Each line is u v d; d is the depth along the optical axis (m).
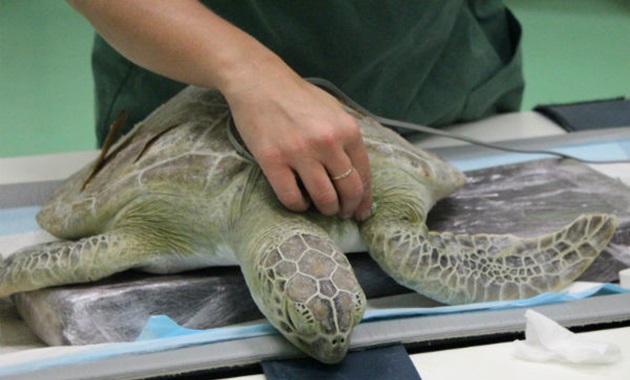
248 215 1.10
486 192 1.45
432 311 1.02
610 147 1.70
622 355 0.92
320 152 1.02
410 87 1.70
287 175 1.03
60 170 1.68
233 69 1.07
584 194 1.42
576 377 0.88
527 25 3.71
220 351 0.94
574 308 1.02
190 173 1.15
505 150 1.61
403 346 0.95
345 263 0.96
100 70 1.76
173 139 1.22
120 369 0.92
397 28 1.56
